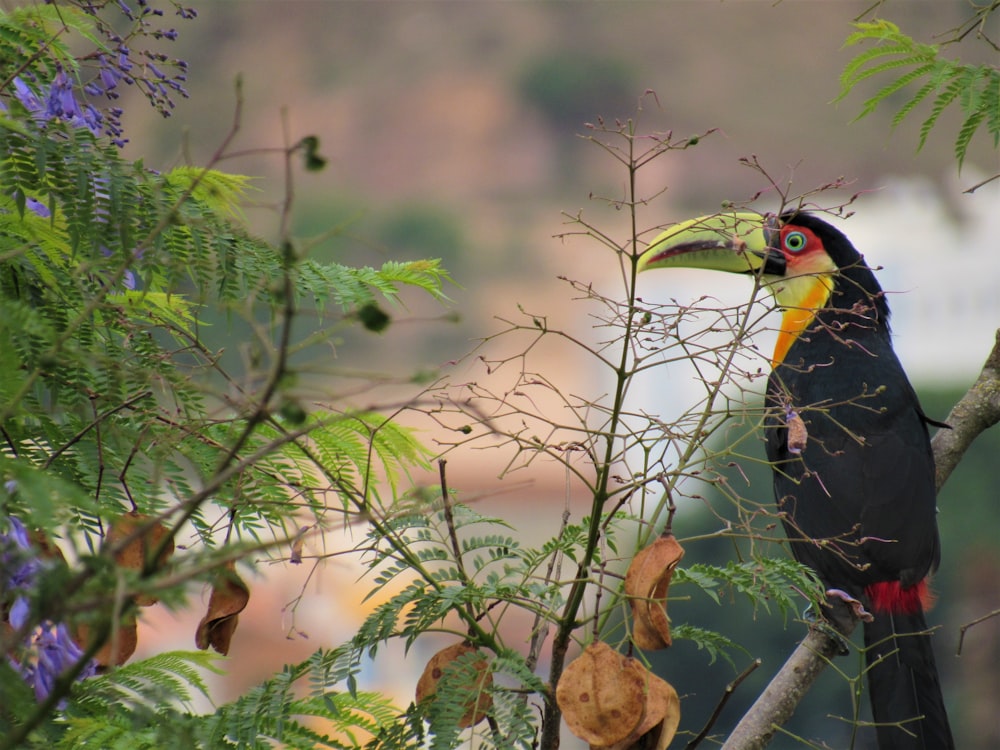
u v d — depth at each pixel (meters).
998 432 21.48
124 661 4.46
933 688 8.01
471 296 78.00
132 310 5.31
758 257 10.12
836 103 7.41
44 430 4.68
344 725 5.04
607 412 5.07
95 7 5.17
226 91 97.62
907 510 8.50
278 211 4.34
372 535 4.97
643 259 10.45
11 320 3.90
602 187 88.50
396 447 5.72
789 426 5.86
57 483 3.66
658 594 4.68
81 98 5.19
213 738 4.43
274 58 101.19
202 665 4.64
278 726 4.55
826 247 10.01
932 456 9.02
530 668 5.05
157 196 4.73
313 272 5.20
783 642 15.55
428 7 105.31
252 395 3.59
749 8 102.50
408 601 4.86
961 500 20.73
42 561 3.63
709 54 99.62
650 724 4.61
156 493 4.57
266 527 4.94
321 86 99.62
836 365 9.38
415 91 97.88
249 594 4.65
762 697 7.36
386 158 92.69
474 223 86.06
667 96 96.31
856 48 44.88
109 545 3.47
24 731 3.27
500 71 99.12
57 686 3.27
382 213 85.81
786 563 5.17
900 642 8.05
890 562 8.23
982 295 42.59
